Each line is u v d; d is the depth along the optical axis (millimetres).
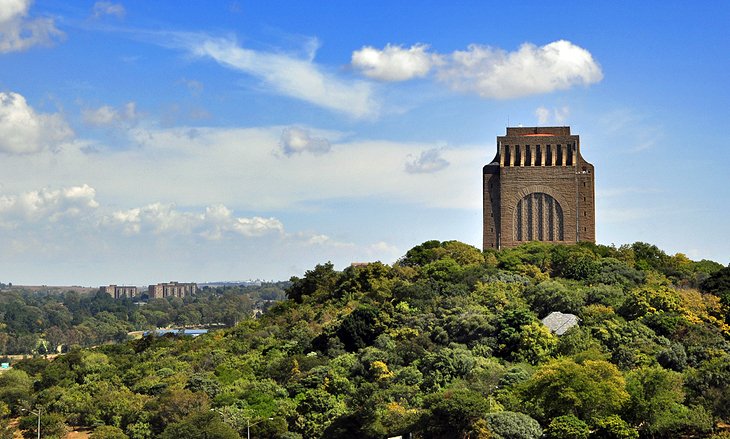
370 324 195125
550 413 146125
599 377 146875
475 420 144000
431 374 167375
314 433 158625
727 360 155000
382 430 149000
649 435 143375
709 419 139125
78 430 195750
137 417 182250
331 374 173500
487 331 182625
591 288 198875
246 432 163000
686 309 183625
